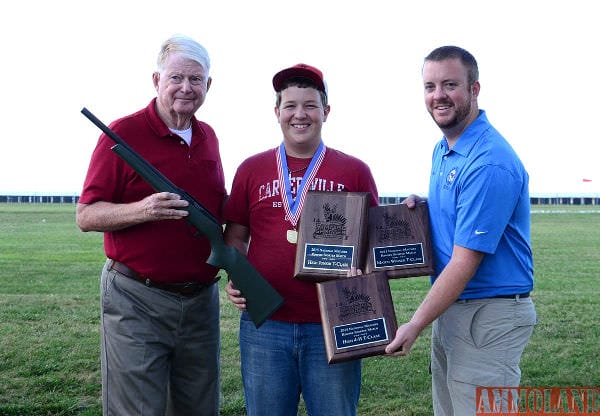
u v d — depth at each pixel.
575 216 36.12
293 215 3.67
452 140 3.62
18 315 8.39
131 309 3.80
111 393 3.87
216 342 4.15
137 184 3.79
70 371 6.02
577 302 9.68
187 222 3.78
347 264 3.51
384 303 3.42
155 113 3.85
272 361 3.68
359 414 5.14
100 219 3.65
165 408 3.93
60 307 8.95
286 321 3.66
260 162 3.81
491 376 3.51
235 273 3.66
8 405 5.14
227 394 5.58
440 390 3.86
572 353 6.78
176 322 3.90
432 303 3.35
